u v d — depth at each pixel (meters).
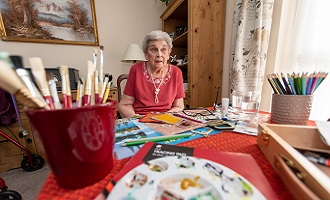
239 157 0.30
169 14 1.99
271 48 1.12
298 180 0.21
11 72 0.18
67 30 1.89
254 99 0.71
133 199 0.19
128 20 2.20
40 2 1.74
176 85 1.07
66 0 1.84
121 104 1.04
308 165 0.22
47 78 0.26
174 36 2.14
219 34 1.56
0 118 1.16
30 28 1.74
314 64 0.87
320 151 0.33
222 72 1.62
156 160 0.27
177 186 0.21
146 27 2.30
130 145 0.39
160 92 1.03
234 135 0.45
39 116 0.20
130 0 2.17
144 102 1.01
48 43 1.85
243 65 1.19
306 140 0.36
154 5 2.29
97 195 0.23
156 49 0.97
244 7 1.11
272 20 1.10
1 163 1.31
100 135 0.24
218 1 1.50
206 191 0.21
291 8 1.00
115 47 2.19
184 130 0.49
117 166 0.30
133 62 2.25
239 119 0.60
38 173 1.29
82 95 0.28
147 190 0.20
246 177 0.25
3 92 1.13
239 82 1.19
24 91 0.20
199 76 1.57
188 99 1.64
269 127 0.36
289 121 0.49
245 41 1.17
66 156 0.22
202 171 0.24
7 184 1.16
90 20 1.98
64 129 0.21
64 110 0.20
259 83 1.11
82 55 2.01
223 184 0.21
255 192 0.20
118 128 0.52
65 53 1.94
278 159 0.26
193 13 1.46
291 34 1.00
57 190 0.24
